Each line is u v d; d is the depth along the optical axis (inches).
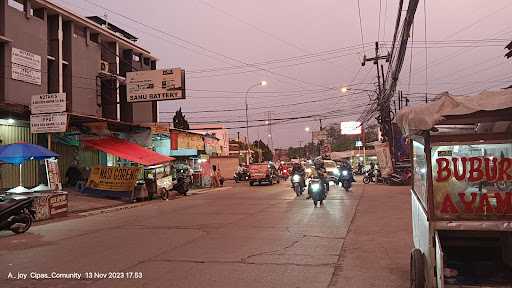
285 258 334.0
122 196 912.9
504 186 210.8
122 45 1268.5
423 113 204.7
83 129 997.8
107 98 1181.7
